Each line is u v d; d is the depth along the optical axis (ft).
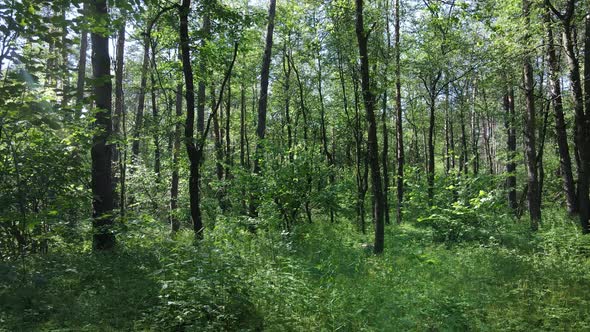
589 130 37.52
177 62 41.19
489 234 41.68
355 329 21.22
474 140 102.01
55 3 21.31
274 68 84.33
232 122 107.14
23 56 22.43
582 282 26.35
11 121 22.58
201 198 59.31
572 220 45.55
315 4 53.52
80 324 17.79
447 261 33.50
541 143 66.80
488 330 21.06
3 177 24.79
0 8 20.21
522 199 70.23
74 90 23.21
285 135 96.37
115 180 57.82
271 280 24.43
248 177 46.16
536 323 21.68
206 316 19.30
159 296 19.36
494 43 40.83
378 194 37.83
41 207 28.76
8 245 25.88
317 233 44.06
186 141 32.65
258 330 19.71
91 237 31.58
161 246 30.30
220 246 27.86
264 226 40.45
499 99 75.41
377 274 29.99
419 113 102.27
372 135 37.88
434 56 58.08
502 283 27.32
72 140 27.91
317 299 24.11
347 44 53.16
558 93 48.91
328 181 52.65
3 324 16.72
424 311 23.13
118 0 22.72
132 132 46.37
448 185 53.16
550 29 39.01
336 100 77.36
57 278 22.44
